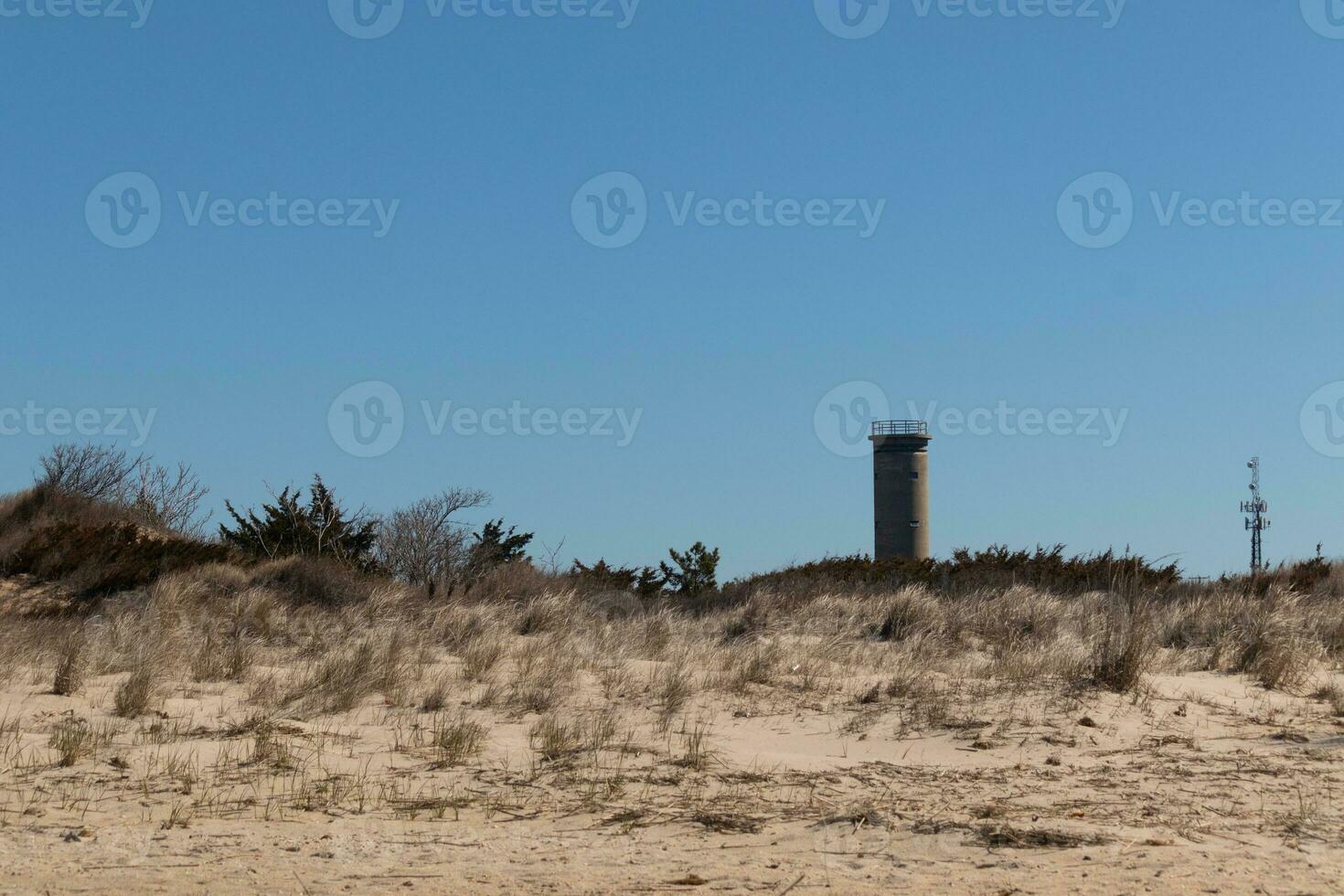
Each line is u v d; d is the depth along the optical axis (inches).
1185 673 623.5
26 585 915.4
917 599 912.3
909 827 314.2
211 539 1166.3
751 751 434.9
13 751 410.9
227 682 595.8
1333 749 434.9
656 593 1221.1
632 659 698.2
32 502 1109.1
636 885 259.1
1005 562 1176.2
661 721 486.6
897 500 2662.4
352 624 848.3
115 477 1250.6
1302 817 324.2
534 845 301.7
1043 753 430.3
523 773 390.0
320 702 523.2
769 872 270.5
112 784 366.3
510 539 1200.2
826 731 472.7
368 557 1164.5
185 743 432.5
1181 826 315.6
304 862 281.4
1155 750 436.1
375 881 262.8
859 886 256.8
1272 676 593.0
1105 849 288.2
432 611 895.1
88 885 258.5
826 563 1243.8
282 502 1186.6
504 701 536.1
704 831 316.5
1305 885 251.1
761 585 1122.7
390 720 492.4
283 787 366.3
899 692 543.5
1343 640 753.0
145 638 682.8
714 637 880.9
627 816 333.7
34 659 620.7
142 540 1004.6
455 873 270.8
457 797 356.2
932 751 438.0
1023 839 298.4
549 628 863.1
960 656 735.7
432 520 1162.6
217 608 880.3
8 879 264.4
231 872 271.1
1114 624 714.8
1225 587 1048.8
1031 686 547.8
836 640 781.9
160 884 259.6
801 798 356.8
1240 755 425.7
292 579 974.4
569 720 486.3
